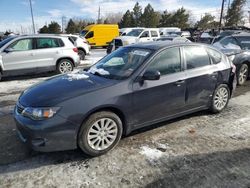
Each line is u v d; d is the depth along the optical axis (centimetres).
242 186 300
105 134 364
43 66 934
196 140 413
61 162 350
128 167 338
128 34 1833
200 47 484
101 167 338
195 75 455
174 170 331
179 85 430
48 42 945
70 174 323
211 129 455
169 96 421
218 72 498
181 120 493
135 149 383
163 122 482
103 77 403
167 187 298
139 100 386
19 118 346
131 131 405
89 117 347
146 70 396
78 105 336
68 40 999
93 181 309
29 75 989
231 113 536
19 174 323
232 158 359
